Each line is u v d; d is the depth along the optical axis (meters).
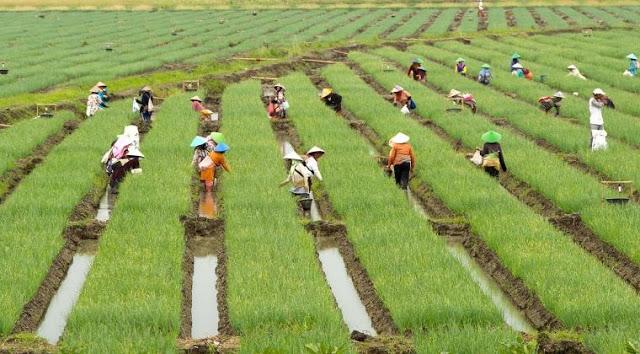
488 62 78.75
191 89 60.94
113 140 41.69
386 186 33.53
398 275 24.50
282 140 45.53
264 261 25.50
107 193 35.66
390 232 28.16
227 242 27.67
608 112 49.34
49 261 25.97
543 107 52.84
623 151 39.59
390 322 22.61
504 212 30.36
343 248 28.52
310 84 62.28
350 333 21.48
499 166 36.34
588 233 29.00
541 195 33.41
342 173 35.59
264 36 102.19
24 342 20.92
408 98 51.44
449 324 21.27
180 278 24.73
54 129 45.00
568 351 20.50
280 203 31.36
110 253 26.11
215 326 23.06
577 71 65.44
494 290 25.34
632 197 33.44
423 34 103.50
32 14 137.62
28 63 74.06
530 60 78.44
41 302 24.25
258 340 19.98
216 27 115.94
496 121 49.25
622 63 72.88
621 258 26.72
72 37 101.00
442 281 23.75
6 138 41.81
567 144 41.19
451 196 32.34
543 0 155.88
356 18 132.62
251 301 22.42
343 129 44.72
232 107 51.56
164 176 34.81
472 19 126.94
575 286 23.33
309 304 22.05
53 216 29.91
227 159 38.25
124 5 150.62
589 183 33.59
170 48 87.69
